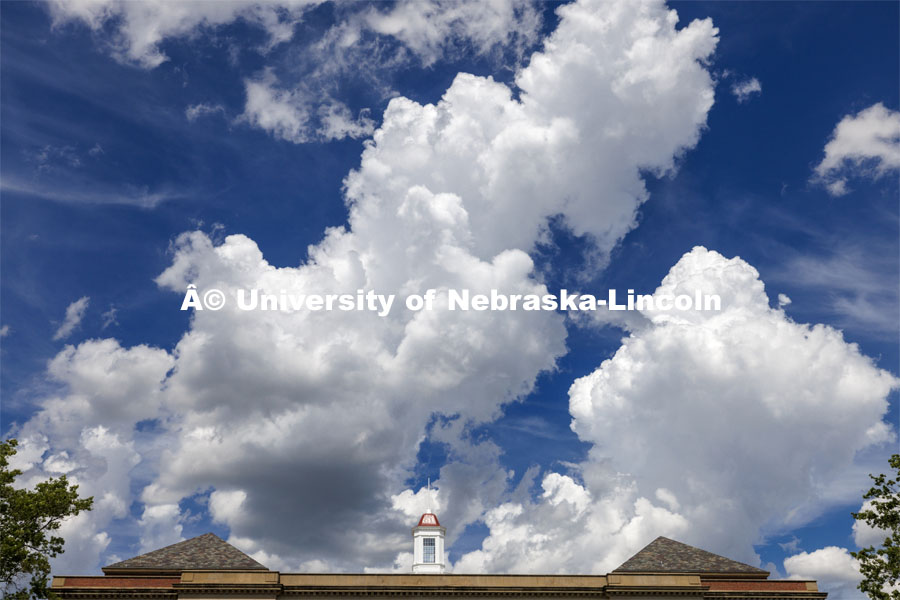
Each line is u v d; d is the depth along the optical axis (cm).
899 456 4831
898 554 4612
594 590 6084
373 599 6050
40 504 4694
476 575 6134
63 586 5891
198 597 5844
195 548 6500
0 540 4534
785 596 6219
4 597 4541
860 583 4741
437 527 7056
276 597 5906
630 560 6600
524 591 6069
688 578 6106
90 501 4938
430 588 6044
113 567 6181
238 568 6212
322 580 6041
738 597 6200
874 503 4850
